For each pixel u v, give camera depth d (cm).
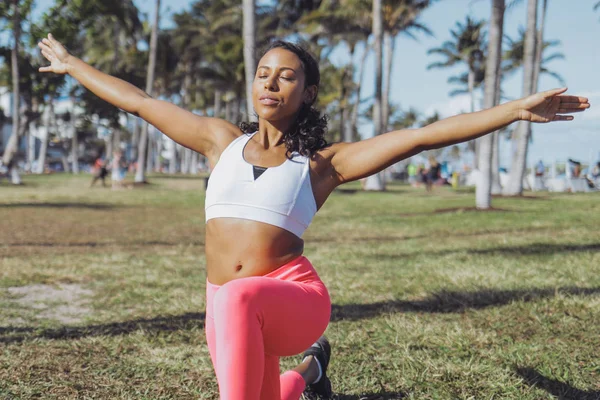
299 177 213
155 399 325
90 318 497
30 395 328
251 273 211
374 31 2562
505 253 780
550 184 2881
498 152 2447
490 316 471
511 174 2238
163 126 237
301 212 213
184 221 1395
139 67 4534
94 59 4522
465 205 1728
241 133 233
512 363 366
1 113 5366
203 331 458
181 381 351
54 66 251
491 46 1562
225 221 214
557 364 364
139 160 3031
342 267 723
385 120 3322
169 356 395
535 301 507
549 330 432
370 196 2292
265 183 211
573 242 870
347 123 5581
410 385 340
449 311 499
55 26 2528
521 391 327
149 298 573
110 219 1416
